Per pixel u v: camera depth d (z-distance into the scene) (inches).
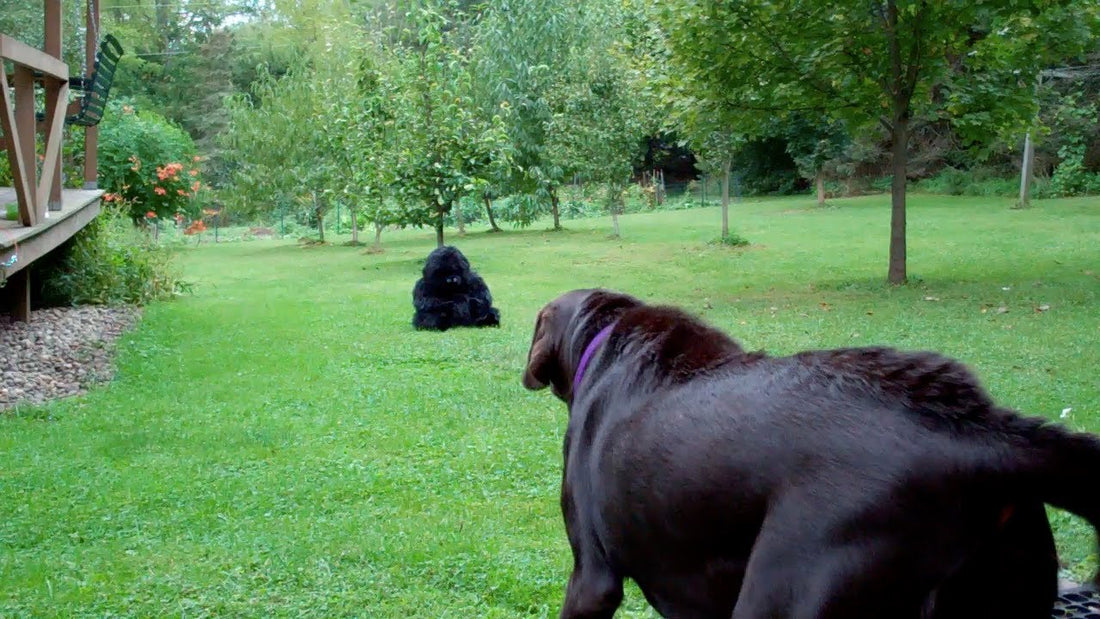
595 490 110.2
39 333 513.7
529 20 1225.4
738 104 682.8
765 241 966.4
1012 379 350.0
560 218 1518.2
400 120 839.1
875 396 87.8
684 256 888.3
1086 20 592.7
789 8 611.5
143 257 704.4
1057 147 1325.0
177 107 2454.5
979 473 80.8
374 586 189.0
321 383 408.5
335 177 1185.4
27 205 421.7
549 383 137.3
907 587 80.5
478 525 223.9
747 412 92.7
